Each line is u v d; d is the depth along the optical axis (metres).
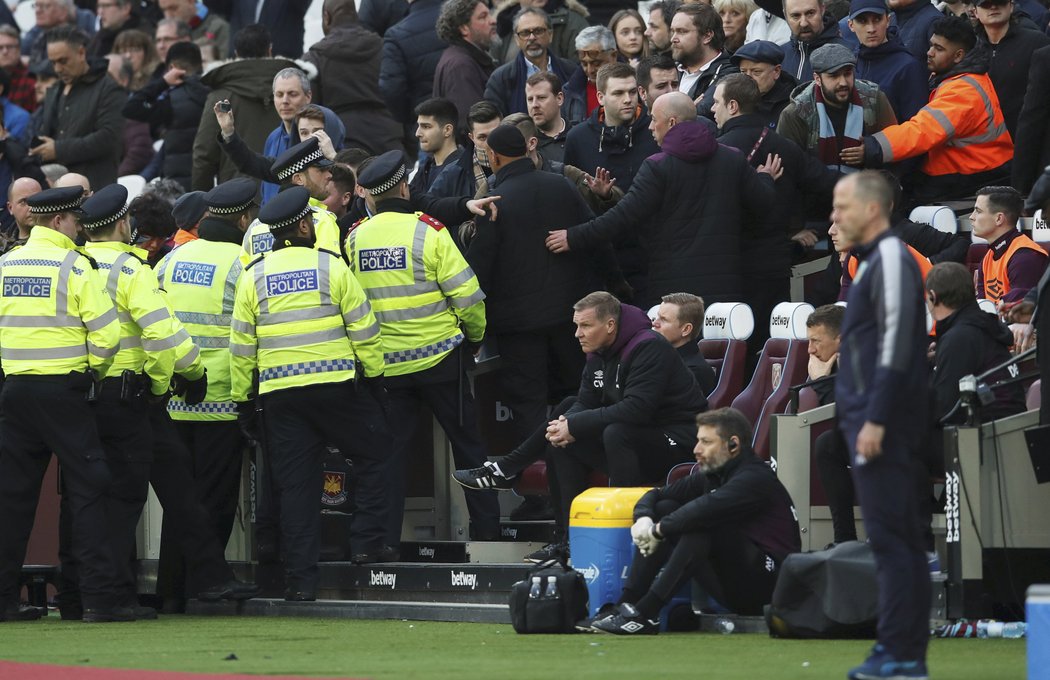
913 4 42.09
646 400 31.05
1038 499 27.62
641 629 28.08
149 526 39.16
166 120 50.91
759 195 35.38
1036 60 35.91
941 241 35.69
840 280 36.81
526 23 43.19
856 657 24.19
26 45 70.81
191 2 61.59
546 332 35.91
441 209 36.53
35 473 34.53
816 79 37.44
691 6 40.41
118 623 33.78
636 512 28.67
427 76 48.56
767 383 32.25
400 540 36.22
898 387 20.39
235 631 31.23
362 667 23.97
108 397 34.06
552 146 40.19
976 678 21.30
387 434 35.03
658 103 35.41
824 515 29.75
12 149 51.44
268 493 36.06
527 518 36.62
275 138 43.09
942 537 28.98
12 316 33.75
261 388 34.75
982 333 28.55
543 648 26.42
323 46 47.34
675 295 33.03
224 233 37.09
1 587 34.47
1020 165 36.56
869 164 37.56
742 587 28.28
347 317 34.41
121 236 34.75
